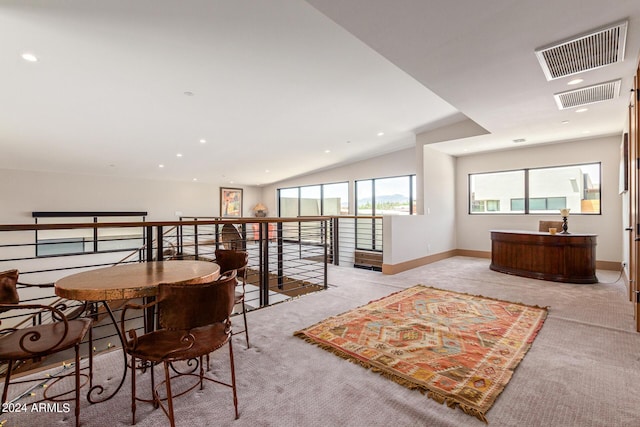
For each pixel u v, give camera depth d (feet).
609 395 5.56
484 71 9.02
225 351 7.38
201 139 17.75
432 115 16.21
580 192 18.22
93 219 24.97
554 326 8.84
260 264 11.46
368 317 9.59
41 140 15.75
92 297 4.55
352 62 10.17
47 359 13.69
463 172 22.70
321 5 6.12
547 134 16.53
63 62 9.38
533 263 15.19
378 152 24.53
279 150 21.59
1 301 5.18
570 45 7.62
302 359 6.98
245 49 9.12
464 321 9.23
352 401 5.46
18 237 21.09
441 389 5.74
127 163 21.80
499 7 6.20
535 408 5.22
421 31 7.02
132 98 12.06
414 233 18.19
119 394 5.71
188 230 30.25
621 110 12.38
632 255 10.73
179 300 4.40
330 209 29.60
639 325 8.38
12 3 6.80
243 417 5.06
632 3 6.07
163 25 7.82
